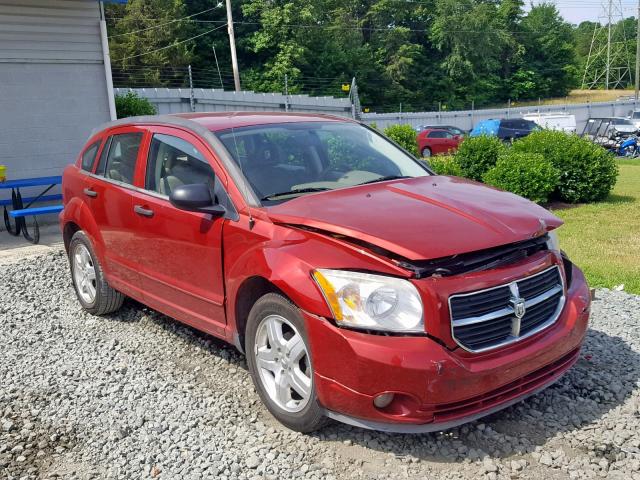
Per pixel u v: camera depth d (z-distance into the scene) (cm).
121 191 516
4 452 369
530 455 343
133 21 5384
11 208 1066
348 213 366
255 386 394
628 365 450
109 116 1150
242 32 6122
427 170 497
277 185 420
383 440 361
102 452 364
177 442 370
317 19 6444
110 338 543
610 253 827
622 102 5553
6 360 504
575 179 1314
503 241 344
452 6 6988
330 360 330
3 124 1041
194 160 454
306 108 3781
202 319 443
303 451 353
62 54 1083
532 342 349
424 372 311
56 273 745
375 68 6688
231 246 401
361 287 327
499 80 7525
